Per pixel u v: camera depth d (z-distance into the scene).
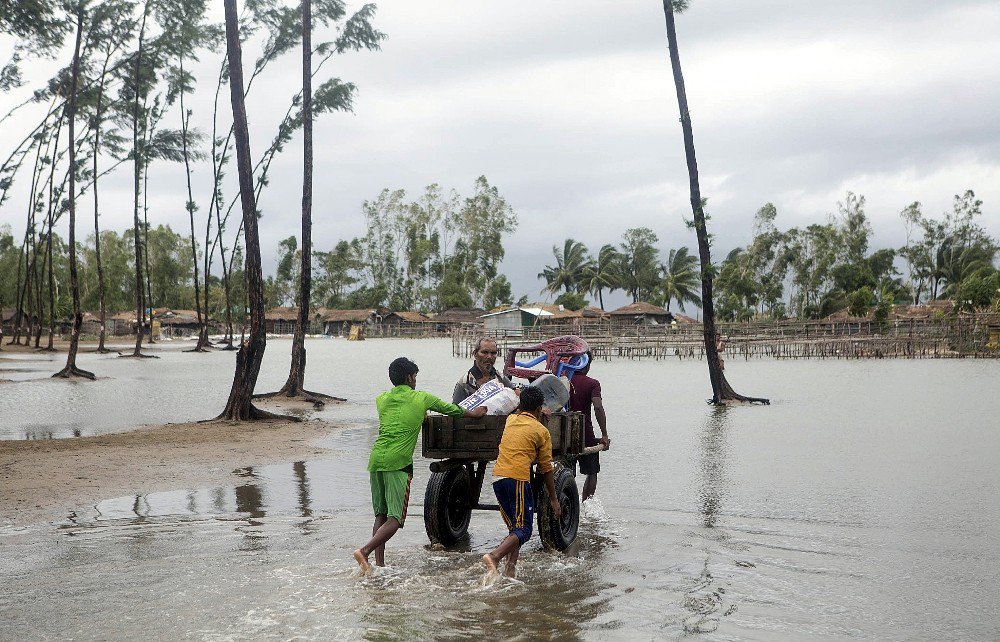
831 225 87.88
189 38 33.47
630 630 5.15
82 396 24.83
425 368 41.75
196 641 4.94
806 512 8.66
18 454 12.41
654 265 115.38
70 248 32.88
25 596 5.81
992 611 5.50
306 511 8.77
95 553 7.00
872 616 5.41
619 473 11.23
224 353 60.25
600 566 6.62
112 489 9.99
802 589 6.01
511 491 6.50
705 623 5.28
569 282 114.06
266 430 16.38
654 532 7.79
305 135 24.22
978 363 43.41
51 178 55.31
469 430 7.17
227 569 6.52
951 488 10.03
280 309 121.25
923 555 6.94
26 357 50.75
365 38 24.31
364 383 32.16
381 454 6.70
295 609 5.55
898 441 14.34
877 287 81.19
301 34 24.69
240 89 18.30
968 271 83.12
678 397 24.44
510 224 129.50
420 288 135.88
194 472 11.27
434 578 6.31
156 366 42.56
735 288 88.19
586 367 8.81
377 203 136.00
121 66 36.62
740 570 6.50
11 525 8.09
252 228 18.34
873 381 30.36
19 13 24.62
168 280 131.88
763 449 13.50
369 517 8.46
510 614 5.46
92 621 5.29
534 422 6.67
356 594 5.89
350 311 117.75
